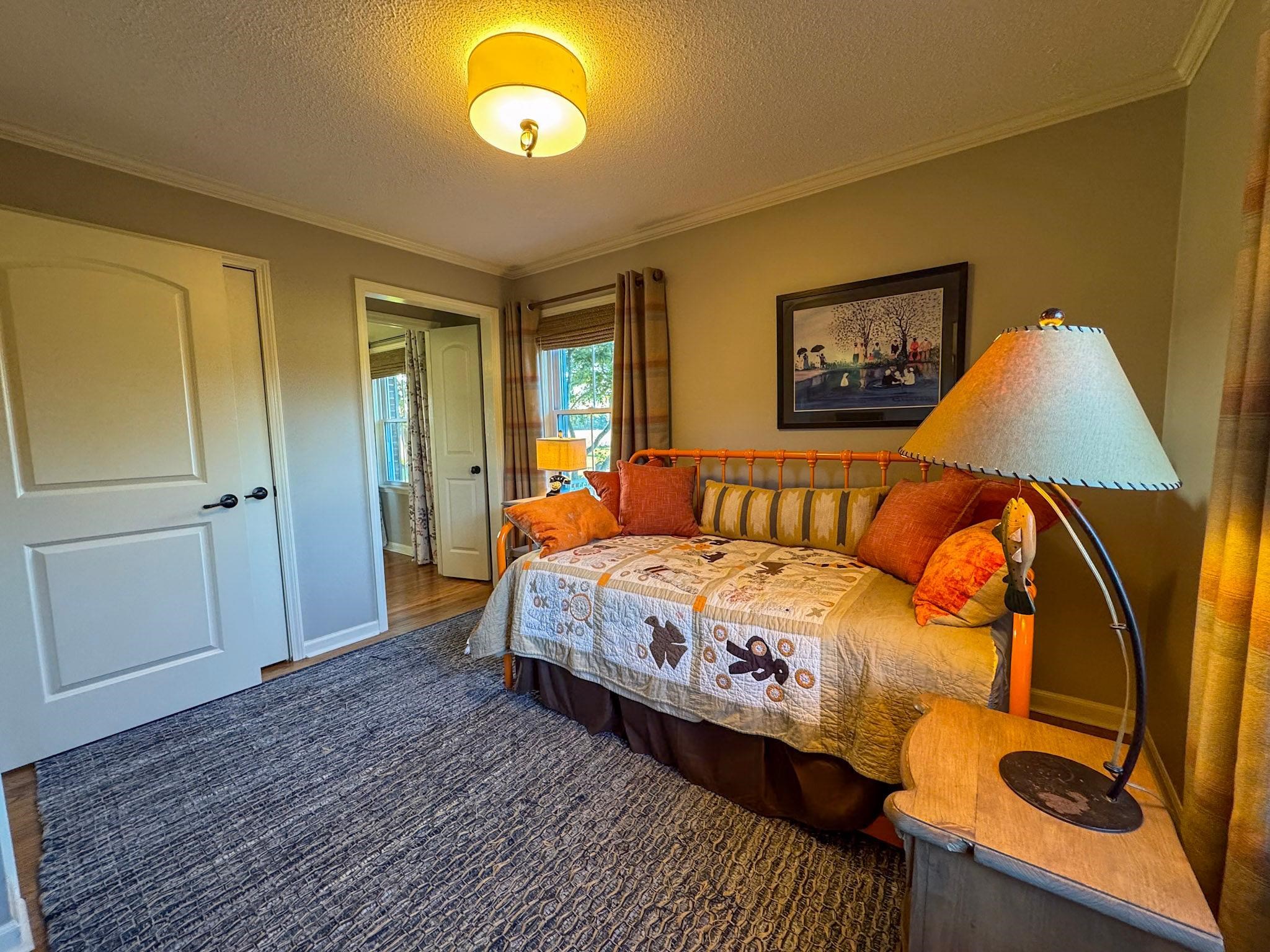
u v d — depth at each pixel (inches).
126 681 82.0
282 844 58.6
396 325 163.8
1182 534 62.3
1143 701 31.5
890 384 91.7
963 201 83.6
